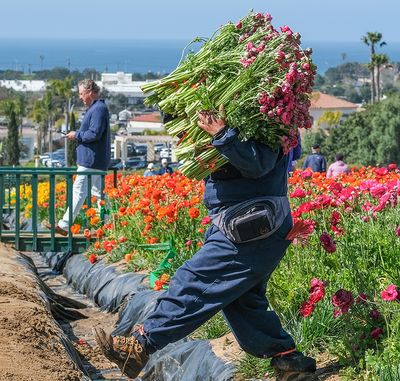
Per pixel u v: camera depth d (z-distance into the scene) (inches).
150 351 197.2
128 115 6599.4
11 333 248.8
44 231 491.5
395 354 201.3
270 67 184.2
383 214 283.1
